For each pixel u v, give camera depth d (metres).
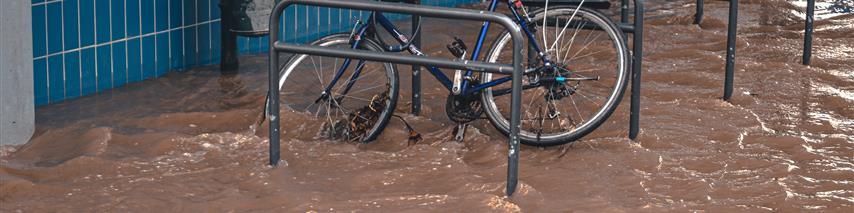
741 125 6.21
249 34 7.47
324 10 8.99
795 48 8.56
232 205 4.77
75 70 6.80
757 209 4.77
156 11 7.38
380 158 5.45
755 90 7.12
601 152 5.53
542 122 5.83
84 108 6.55
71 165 5.23
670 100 6.85
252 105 6.74
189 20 7.68
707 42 8.84
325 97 6.04
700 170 5.37
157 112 6.52
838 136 6.00
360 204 4.76
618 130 6.00
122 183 5.06
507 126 5.69
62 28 6.66
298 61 5.98
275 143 5.28
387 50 5.79
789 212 4.75
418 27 5.98
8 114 5.68
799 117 6.45
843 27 9.52
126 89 7.07
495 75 6.97
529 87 5.71
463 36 9.14
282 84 5.97
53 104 6.62
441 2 10.61
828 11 10.46
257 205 4.77
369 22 5.81
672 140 5.86
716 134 5.97
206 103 6.77
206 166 5.34
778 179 5.21
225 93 7.05
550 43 5.97
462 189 4.96
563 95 5.73
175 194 4.93
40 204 4.77
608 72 7.58
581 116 6.34
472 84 5.72
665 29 9.30
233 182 5.10
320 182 5.11
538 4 5.77
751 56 8.31
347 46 6.29
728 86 6.76
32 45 6.09
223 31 7.63
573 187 5.06
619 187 5.06
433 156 5.45
